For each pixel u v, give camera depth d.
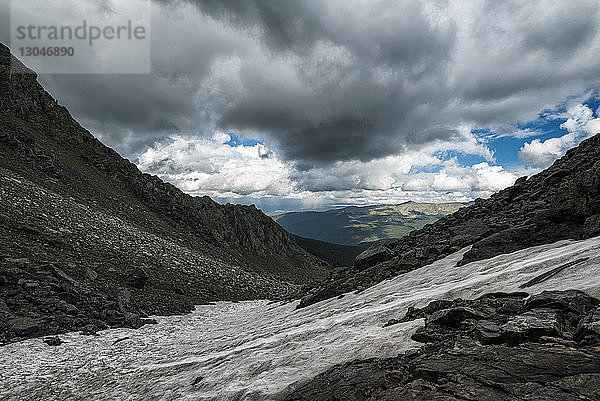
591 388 4.73
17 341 18.36
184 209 93.44
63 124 87.44
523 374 5.66
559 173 26.28
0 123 63.94
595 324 6.47
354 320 12.71
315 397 7.39
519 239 17.16
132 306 27.97
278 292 54.62
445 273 17.08
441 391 5.79
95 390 12.45
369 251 28.80
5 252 27.38
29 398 12.16
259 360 11.07
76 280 27.98
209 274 49.12
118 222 52.84
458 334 8.51
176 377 12.16
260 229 132.38
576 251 11.80
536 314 7.85
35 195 44.25
